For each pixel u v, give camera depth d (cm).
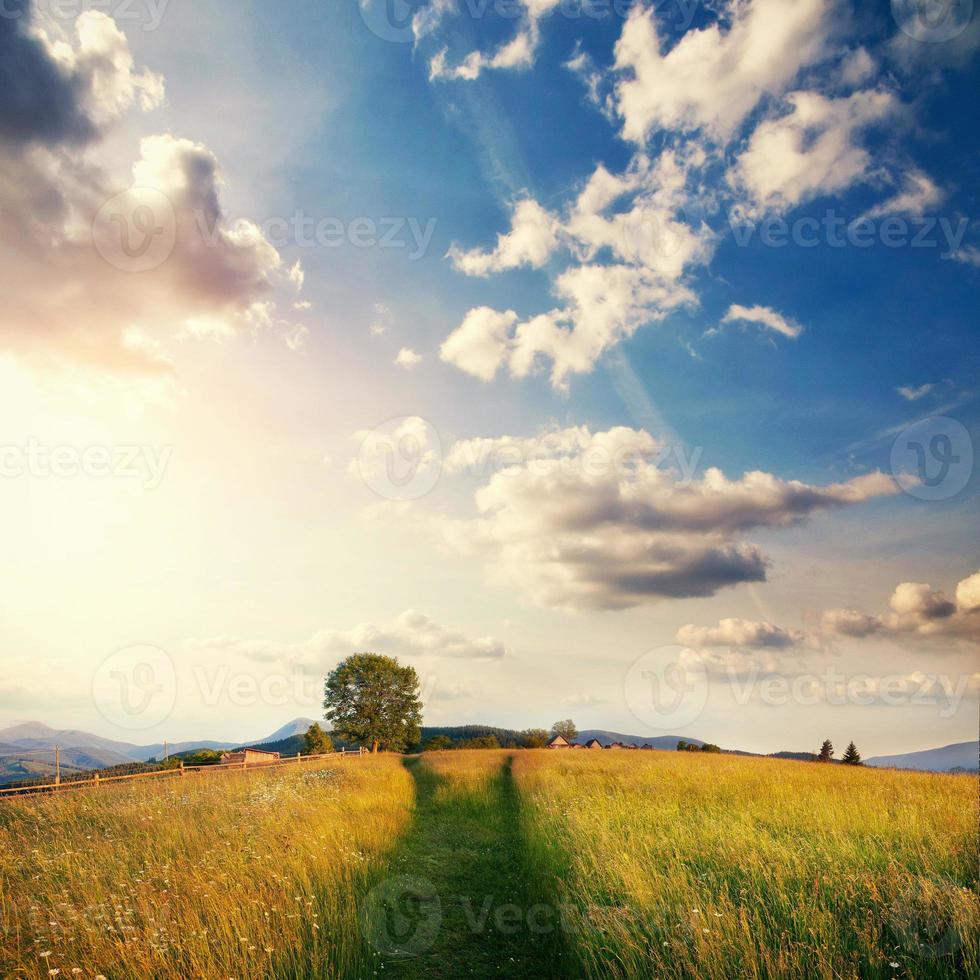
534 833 1103
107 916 566
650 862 746
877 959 463
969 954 455
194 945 523
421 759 3641
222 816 1091
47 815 1226
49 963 497
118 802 1380
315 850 855
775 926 529
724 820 959
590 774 1897
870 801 1077
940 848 725
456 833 1291
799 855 729
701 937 494
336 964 564
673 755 3253
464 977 588
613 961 535
